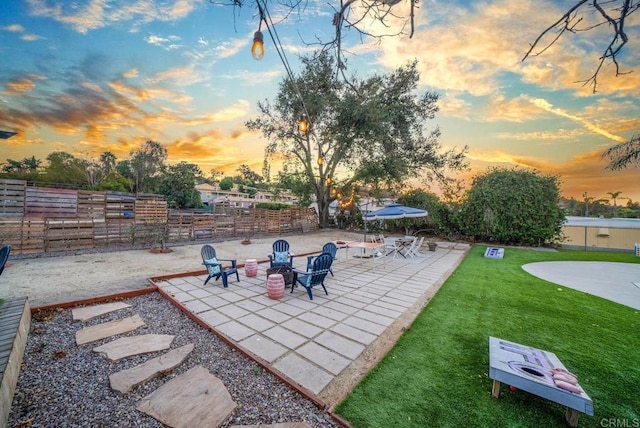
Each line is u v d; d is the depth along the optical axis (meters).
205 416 2.16
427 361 2.98
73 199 13.25
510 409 2.23
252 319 4.08
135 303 4.75
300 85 16.08
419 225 16.19
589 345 3.37
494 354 2.55
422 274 7.31
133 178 40.22
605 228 12.89
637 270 8.24
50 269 6.74
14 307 3.57
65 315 4.12
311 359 2.99
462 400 2.34
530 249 12.45
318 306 4.71
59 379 2.61
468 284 6.32
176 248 10.56
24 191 12.35
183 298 4.95
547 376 2.21
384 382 2.59
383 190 19.06
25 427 2.02
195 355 3.12
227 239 13.60
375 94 15.88
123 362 2.92
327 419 2.15
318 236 16.12
